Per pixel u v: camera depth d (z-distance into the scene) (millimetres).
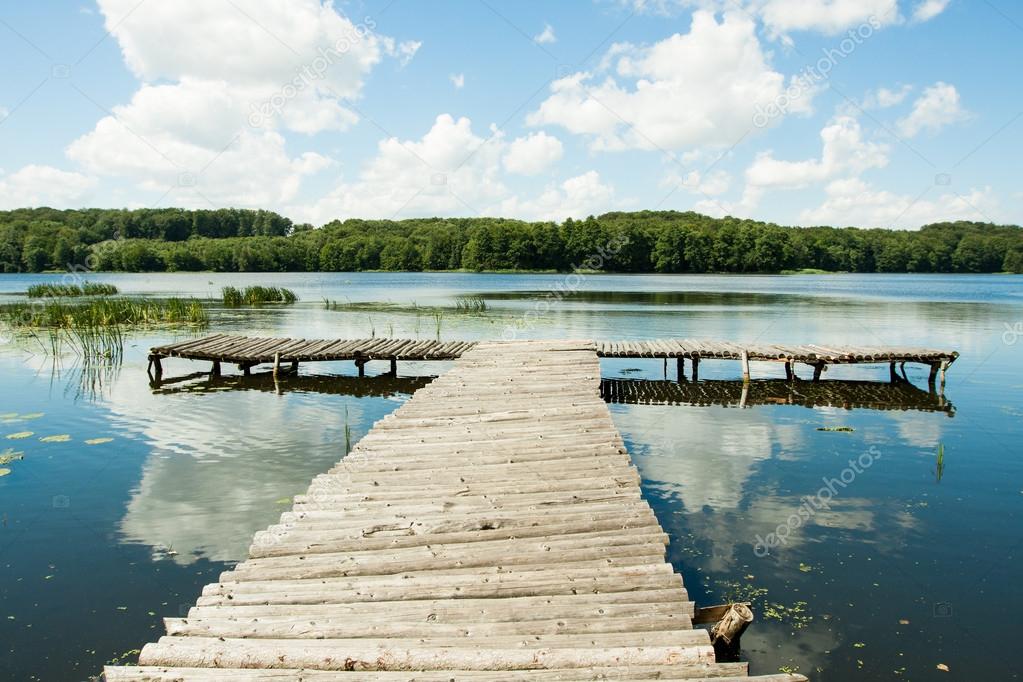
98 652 5277
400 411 10344
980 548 7109
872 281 75062
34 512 8000
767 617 5793
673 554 6930
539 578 5078
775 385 16828
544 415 9914
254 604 4891
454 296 47062
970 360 19906
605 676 4016
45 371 17719
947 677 5004
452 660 4125
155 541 7207
